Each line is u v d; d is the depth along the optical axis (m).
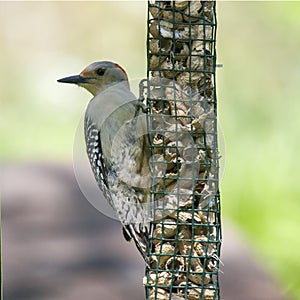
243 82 17.42
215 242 8.87
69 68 19.25
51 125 17.59
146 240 8.96
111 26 19.70
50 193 13.49
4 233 12.59
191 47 8.90
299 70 17.50
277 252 13.45
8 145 16.78
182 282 8.87
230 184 14.56
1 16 19.66
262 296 12.36
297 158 14.94
